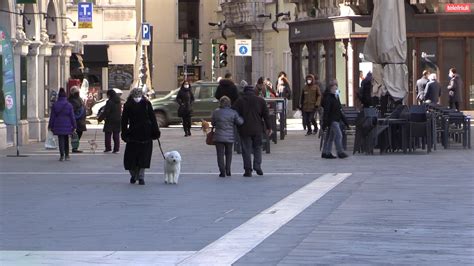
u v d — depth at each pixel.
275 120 40.91
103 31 72.94
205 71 82.81
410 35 58.03
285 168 30.17
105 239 16.83
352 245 15.66
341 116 33.53
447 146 36.94
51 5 48.38
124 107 26.02
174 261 14.68
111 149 38.72
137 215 19.80
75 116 38.03
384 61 36.09
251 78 75.31
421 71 58.25
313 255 14.73
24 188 25.22
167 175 26.02
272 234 17.03
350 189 24.12
